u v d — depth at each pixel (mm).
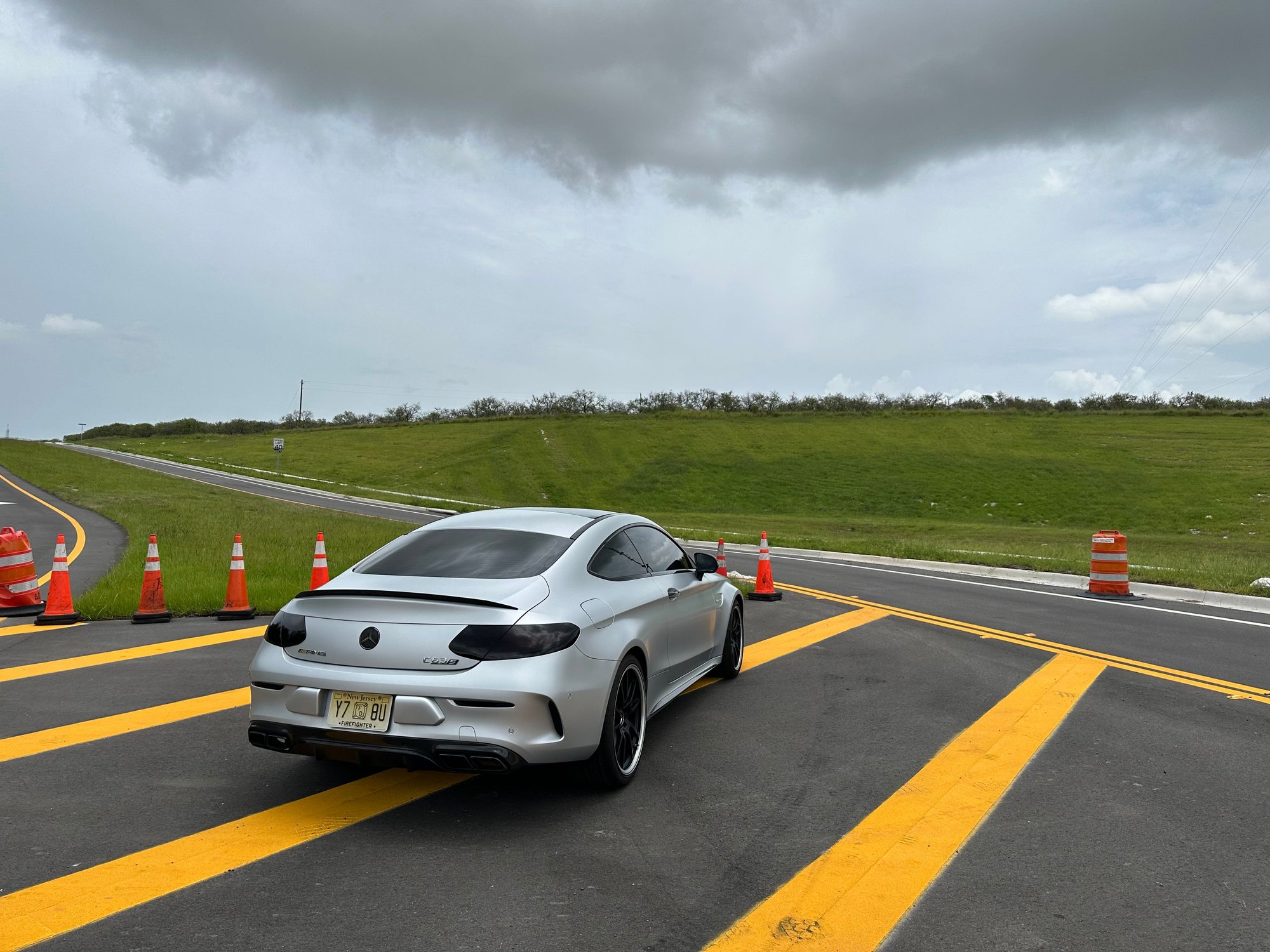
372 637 4086
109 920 3082
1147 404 77938
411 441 69188
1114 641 9125
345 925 3061
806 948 2934
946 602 12344
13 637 8508
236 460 63125
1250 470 48250
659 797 4438
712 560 6219
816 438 63594
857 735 5566
